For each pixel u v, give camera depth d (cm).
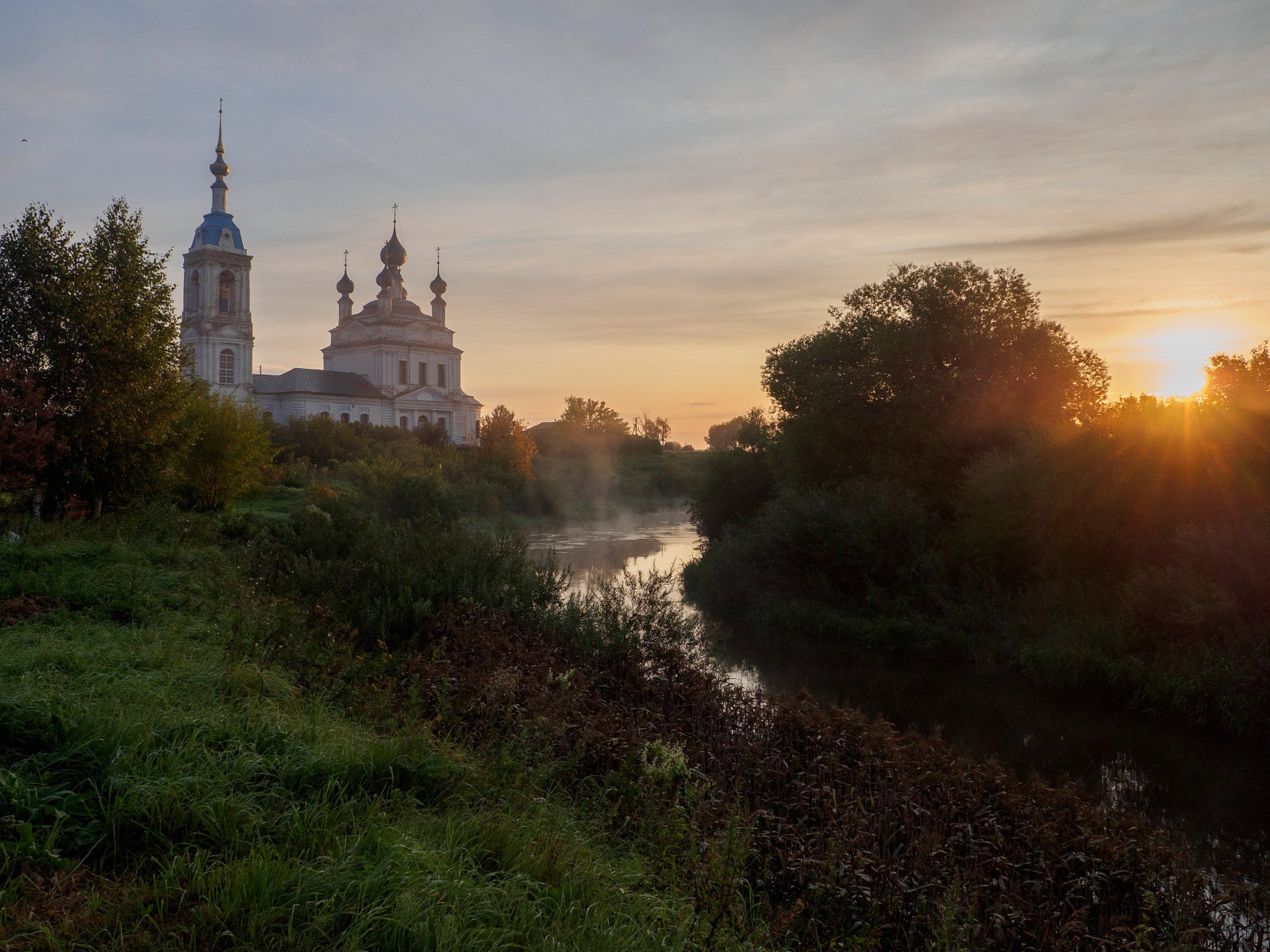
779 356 3194
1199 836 959
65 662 696
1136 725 1362
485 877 441
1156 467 1772
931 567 2053
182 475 2425
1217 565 1491
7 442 1406
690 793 641
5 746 503
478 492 4888
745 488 3591
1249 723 1300
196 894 397
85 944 351
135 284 1898
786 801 738
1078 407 2525
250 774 511
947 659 1792
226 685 690
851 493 2386
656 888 516
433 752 598
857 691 1570
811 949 515
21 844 408
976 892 576
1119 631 1585
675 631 1210
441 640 1015
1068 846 677
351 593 1172
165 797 461
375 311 11425
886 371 2669
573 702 820
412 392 10575
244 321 9056
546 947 389
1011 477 1986
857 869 566
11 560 1134
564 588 1420
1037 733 1331
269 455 2872
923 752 864
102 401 1789
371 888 402
